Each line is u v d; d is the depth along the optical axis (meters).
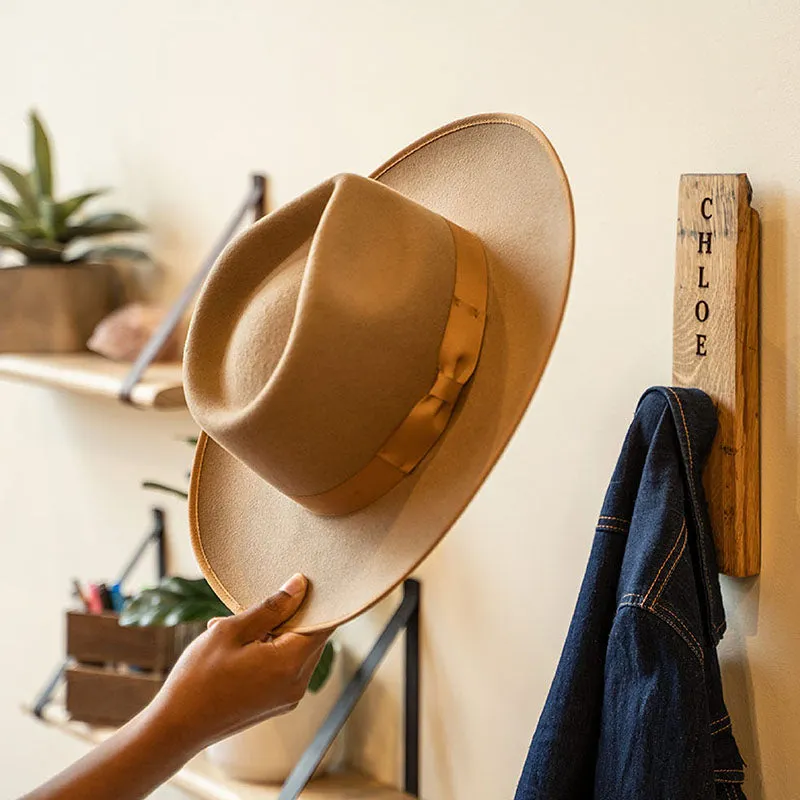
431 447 0.80
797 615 0.86
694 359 0.87
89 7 1.63
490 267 0.81
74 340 1.55
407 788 1.21
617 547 0.87
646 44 0.93
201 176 1.46
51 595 1.80
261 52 1.34
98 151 1.64
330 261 0.73
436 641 1.19
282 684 0.81
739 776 0.85
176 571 1.54
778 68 0.84
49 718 1.47
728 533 0.86
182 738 0.80
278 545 0.88
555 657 1.06
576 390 1.02
